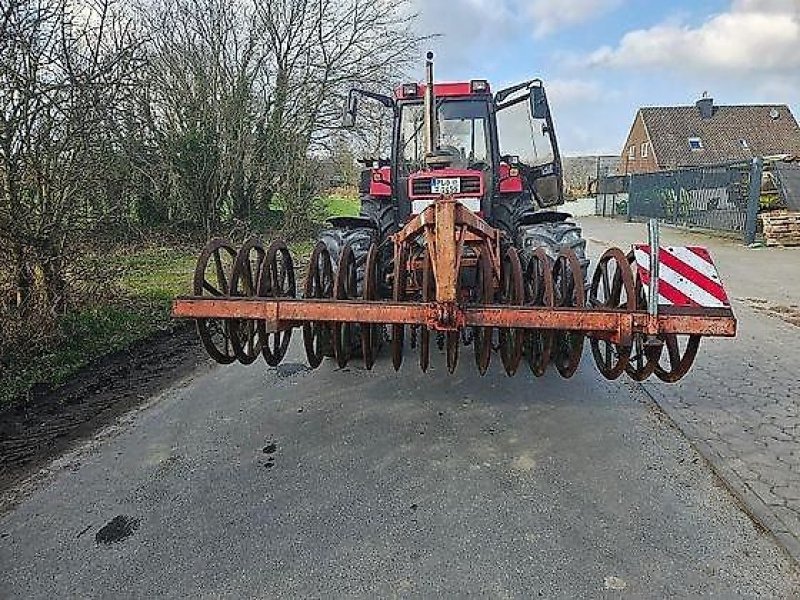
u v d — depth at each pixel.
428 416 4.49
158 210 14.37
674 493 3.42
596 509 3.26
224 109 15.37
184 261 11.92
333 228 5.73
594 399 4.79
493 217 6.23
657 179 22.62
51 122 5.91
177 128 14.99
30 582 2.75
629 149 46.31
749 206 14.77
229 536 3.06
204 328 3.79
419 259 4.60
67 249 6.40
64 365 5.57
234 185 16.08
